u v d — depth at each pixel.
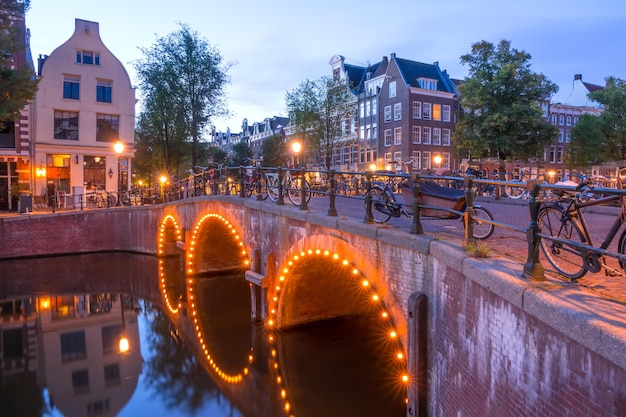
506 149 21.41
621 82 29.02
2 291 17.27
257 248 12.62
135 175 40.62
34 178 27.42
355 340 11.79
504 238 6.85
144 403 9.18
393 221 8.43
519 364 4.07
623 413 2.89
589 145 29.50
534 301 3.69
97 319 14.38
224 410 8.91
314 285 12.13
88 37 29.17
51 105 27.89
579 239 4.60
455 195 6.99
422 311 6.14
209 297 16.81
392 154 40.72
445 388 5.68
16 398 9.34
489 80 21.91
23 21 26.53
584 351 3.25
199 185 19.34
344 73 45.34
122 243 24.80
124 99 30.14
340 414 8.70
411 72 40.97
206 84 27.48
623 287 4.16
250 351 11.91
